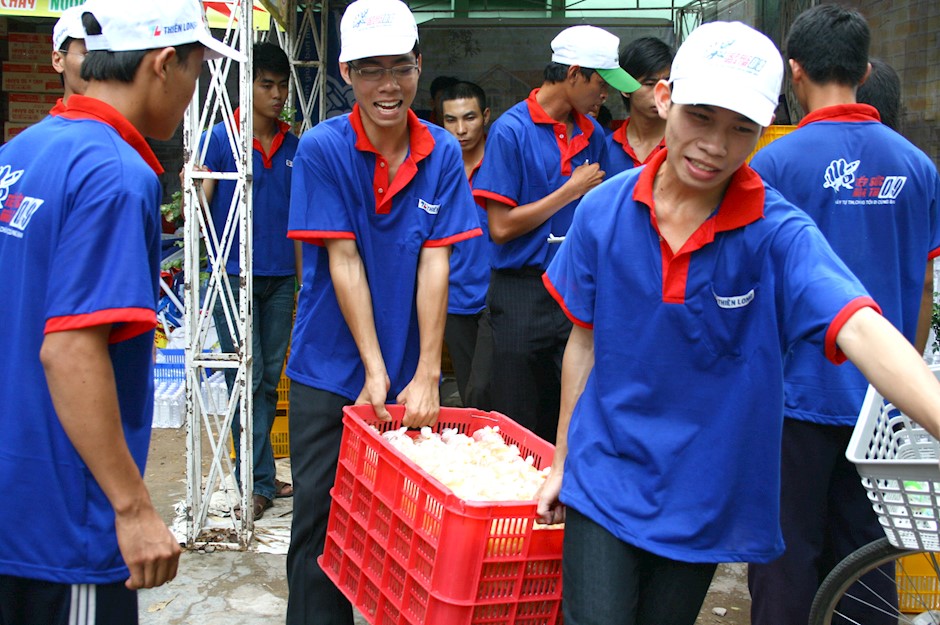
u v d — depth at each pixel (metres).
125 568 2.04
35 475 1.97
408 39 2.99
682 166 2.12
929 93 5.71
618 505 2.23
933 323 4.12
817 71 2.95
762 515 2.24
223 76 4.39
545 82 4.34
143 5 2.07
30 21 8.58
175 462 5.91
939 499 2.33
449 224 3.29
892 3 6.10
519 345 4.34
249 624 3.79
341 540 2.99
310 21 8.25
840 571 2.77
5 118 8.79
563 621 2.41
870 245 2.90
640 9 9.00
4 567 1.98
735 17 8.25
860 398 2.87
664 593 2.30
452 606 2.35
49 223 1.95
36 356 1.97
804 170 2.91
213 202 5.11
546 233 4.30
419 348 3.33
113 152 1.99
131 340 2.08
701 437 2.23
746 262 2.17
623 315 2.27
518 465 2.87
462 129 5.78
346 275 3.16
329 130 3.18
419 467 2.51
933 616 2.93
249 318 4.48
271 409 5.16
